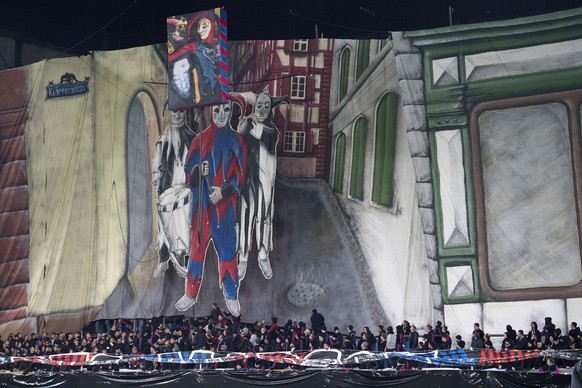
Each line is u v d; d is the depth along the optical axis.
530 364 22.56
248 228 31.36
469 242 28.59
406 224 29.55
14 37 39.50
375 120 30.41
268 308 30.67
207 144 32.12
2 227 34.47
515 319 27.61
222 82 23.09
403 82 30.11
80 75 34.16
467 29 29.56
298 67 31.48
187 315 31.48
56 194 33.94
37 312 33.44
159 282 32.09
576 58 28.09
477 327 24.02
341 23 37.47
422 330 28.72
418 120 29.78
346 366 24.33
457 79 29.47
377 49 30.69
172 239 32.16
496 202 28.47
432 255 29.00
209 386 21.91
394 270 29.45
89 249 33.19
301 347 26.16
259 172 31.45
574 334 22.81
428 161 29.52
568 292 27.12
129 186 33.00
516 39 28.91
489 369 21.48
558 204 27.70
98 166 33.50
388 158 30.06
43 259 33.75
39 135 34.44
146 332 29.17
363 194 30.25
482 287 28.19
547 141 28.12
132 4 37.34
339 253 30.25
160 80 33.03
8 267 34.12
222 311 31.12
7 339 32.66
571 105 27.95
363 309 29.59
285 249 30.84
